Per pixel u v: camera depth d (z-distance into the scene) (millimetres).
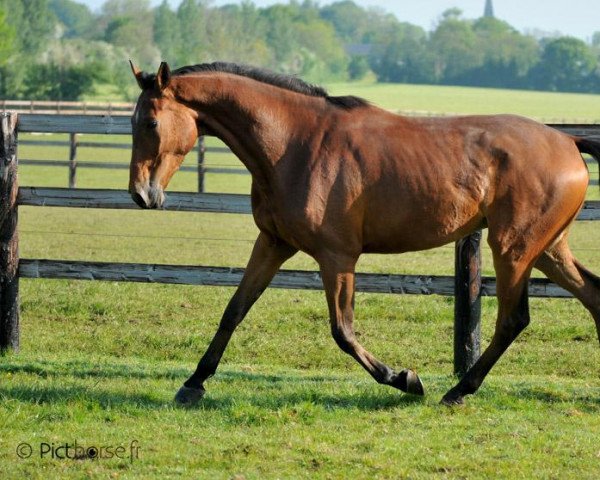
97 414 9016
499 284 9516
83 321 14250
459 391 9594
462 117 9656
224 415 9070
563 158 9438
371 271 19406
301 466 7699
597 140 9664
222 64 9445
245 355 12625
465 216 9391
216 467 7660
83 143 32438
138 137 9102
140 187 9062
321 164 9109
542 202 9320
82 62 102375
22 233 23672
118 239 23156
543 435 8594
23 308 14766
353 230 9203
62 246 21625
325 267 9203
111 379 10539
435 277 11164
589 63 198000
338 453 8008
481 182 9328
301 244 9258
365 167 9156
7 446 8070
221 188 34750
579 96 168875
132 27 137000
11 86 98125
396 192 9188
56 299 15352
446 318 14508
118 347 12906
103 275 11859
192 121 9266
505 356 12570
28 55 107375
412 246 9469
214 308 15164
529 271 9523
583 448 8234
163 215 28984
